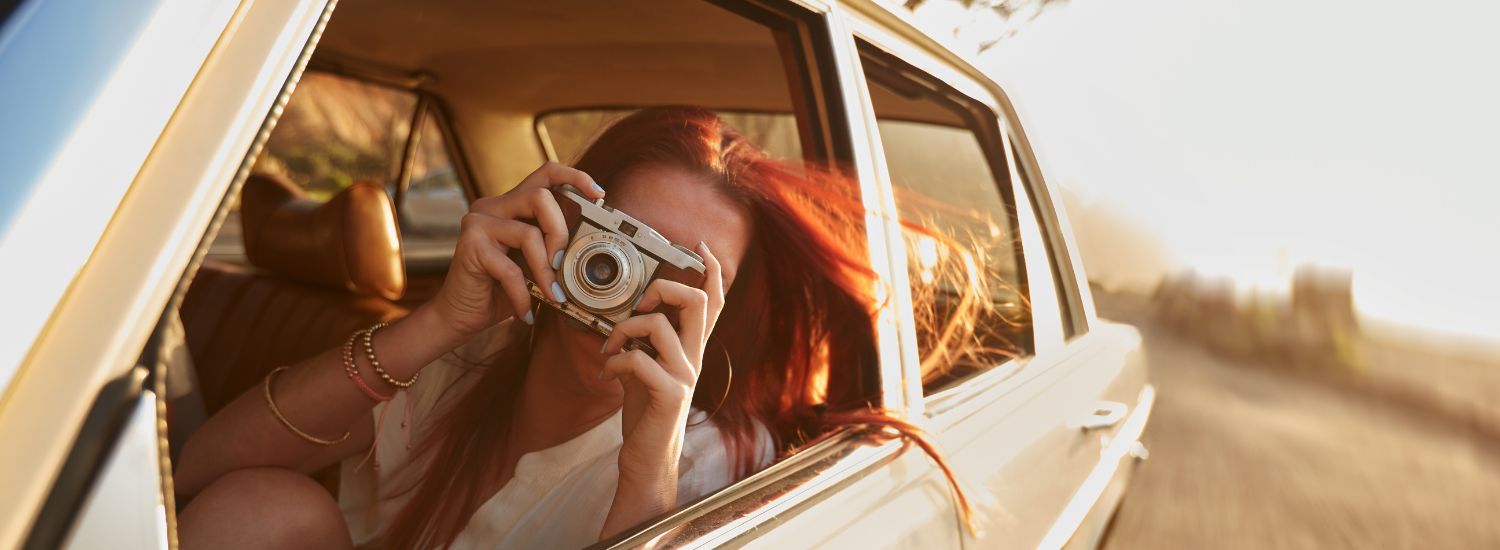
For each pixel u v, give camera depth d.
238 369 2.11
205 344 2.15
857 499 1.20
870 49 1.59
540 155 2.70
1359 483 6.10
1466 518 5.62
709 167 1.23
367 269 2.10
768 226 1.26
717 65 1.89
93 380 0.47
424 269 2.70
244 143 0.57
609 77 2.23
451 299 1.12
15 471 0.44
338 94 2.30
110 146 0.50
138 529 0.48
